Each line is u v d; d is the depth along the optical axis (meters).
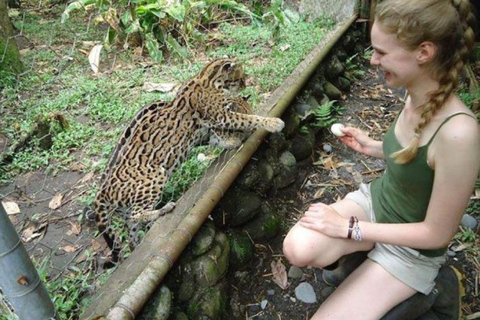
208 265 2.11
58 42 4.39
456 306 1.95
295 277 2.42
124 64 4.01
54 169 2.90
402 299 1.78
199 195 2.21
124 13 4.11
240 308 2.26
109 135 3.12
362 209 1.98
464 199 1.57
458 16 1.47
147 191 2.37
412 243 1.67
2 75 3.62
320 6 4.98
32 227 2.48
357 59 4.68
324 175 3.17
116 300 1.70
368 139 2.16
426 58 1.50
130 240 2.29
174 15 3.92
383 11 1.51
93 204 2.45
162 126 2.45
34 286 1.22
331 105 3.57
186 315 2.00
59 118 3.13
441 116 1.56
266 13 4.69
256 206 2.54
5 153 2.94
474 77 3.96
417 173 1.65
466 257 2.48
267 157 2.81
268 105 2.95
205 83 2.62
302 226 1.85
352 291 1.78
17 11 4.95
